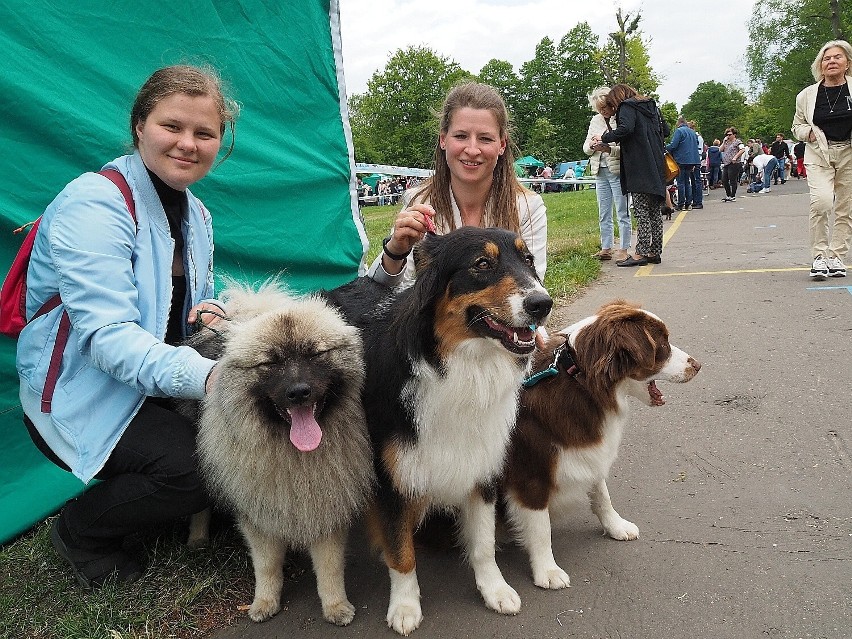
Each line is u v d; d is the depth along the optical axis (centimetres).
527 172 5059
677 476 389
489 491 292
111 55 420
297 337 255
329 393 266
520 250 284
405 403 270
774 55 5878
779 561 303
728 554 313
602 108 987
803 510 341
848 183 757
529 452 304
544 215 414
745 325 638
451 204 398
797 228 1290
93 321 266
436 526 338
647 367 308
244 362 253
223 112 319
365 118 7312
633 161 939
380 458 282
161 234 308
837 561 298
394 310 297
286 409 252
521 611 287
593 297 799
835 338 577
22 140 372
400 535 282
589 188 3909
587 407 303
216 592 301
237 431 258
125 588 303
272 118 533
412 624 276
